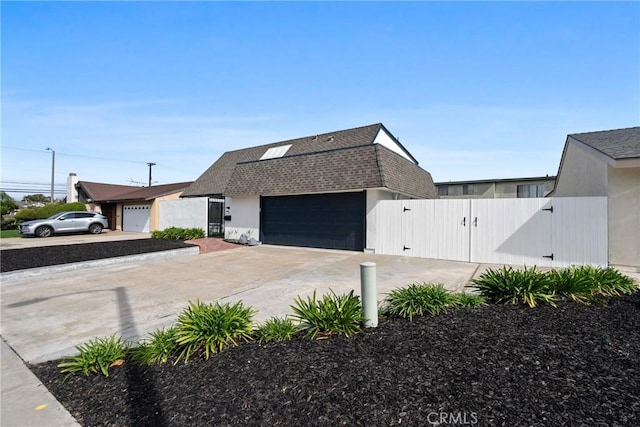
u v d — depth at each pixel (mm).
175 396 2396
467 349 2777
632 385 2148
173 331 3320
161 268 8508
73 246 11711
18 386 2814
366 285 3482
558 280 4348
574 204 7738
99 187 27953
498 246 8602
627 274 6785
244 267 8492
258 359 2855
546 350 2699
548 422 1802
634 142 7508
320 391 2275
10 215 28125
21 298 5754
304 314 3482
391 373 2443
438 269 7824
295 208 12617
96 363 2984
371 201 10711
